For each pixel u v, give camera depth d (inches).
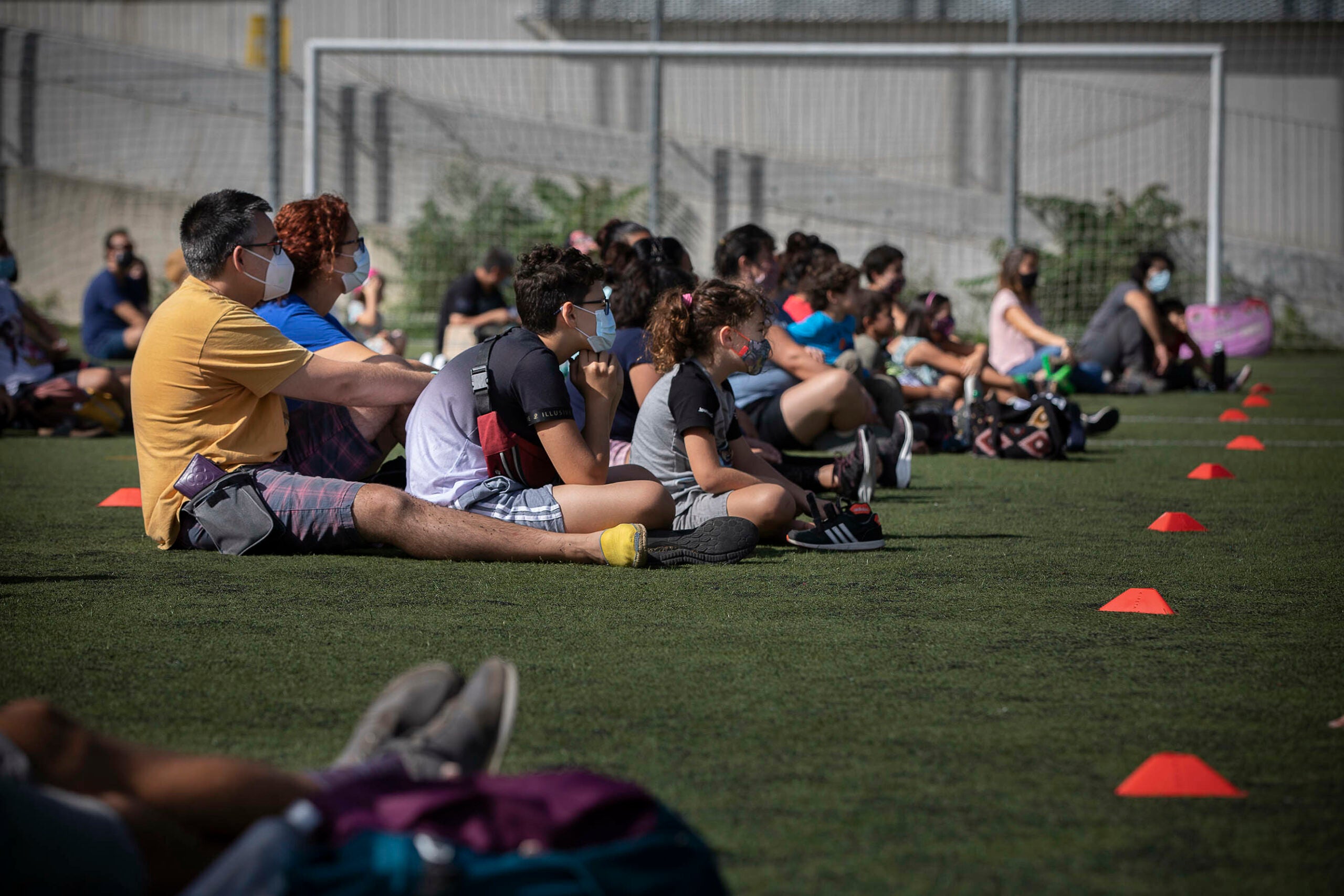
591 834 122.5
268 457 357.7
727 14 1638.8
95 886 112.1
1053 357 911.7
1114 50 1215.6
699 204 1646.2
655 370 387.9
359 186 1647.4
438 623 270.5
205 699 215.3
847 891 143.9
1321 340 1604.3
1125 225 1536.7
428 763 137.6
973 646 253.4
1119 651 250.4
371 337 1025.5
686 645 253.0
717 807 167.9
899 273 732.7
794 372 550.9
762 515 364.8
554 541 335.3
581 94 1668.3
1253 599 299.9
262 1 1721.2
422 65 1691.7
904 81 1625.2
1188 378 1054.4
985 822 163.5
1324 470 563.8
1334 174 1620.3
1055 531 402.6
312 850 115.3
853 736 197.0
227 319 345.4
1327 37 1599.4
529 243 1553.9
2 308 682.2
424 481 350.3
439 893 111.2
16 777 119.1
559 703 213.2
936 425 641.6
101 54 1688.0
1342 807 168.6
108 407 691.4
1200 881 146.6
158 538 353.7
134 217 1694.1
